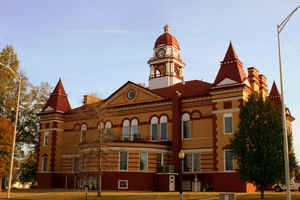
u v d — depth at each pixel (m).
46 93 66.00
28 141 65.19
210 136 45.38
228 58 45.06
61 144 60.72
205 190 43.06
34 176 72.88
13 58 62.28
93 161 44.03
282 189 43.72
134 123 53.19
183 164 46.81
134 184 44.84
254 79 48.16
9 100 60.50
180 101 49.06
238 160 31.05
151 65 62.72
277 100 60.06
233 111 42.34
